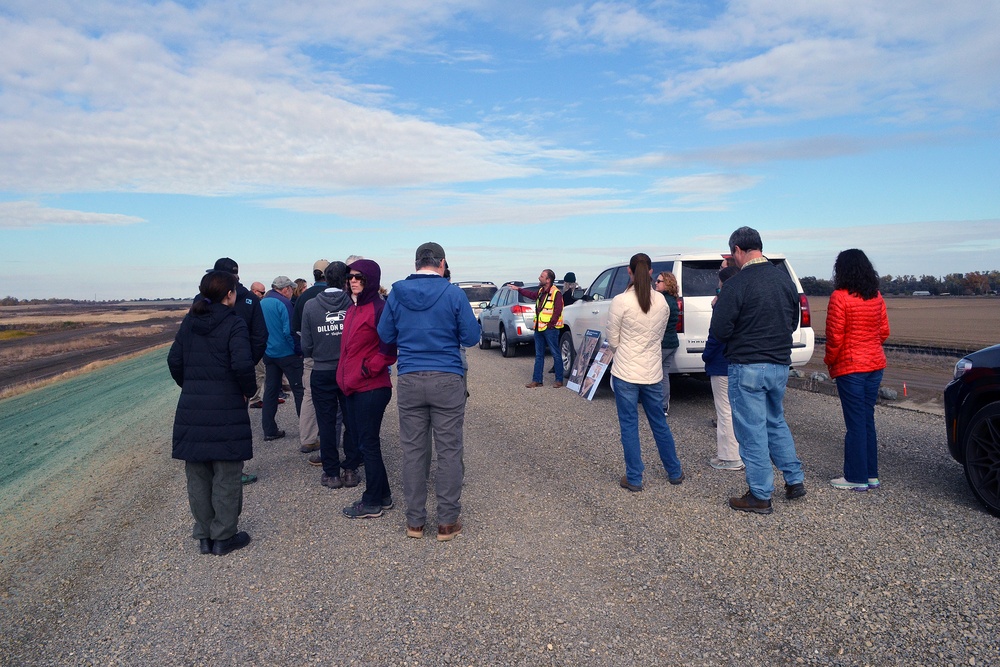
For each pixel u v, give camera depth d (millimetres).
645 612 3355
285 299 7363
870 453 4973
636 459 5215
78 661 3170
